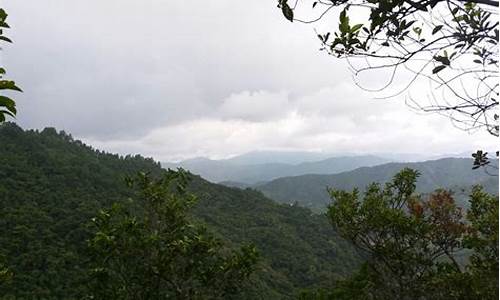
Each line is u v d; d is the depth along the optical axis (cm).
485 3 149
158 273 498
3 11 188
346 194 618
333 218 609
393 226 570
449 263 585
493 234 525
